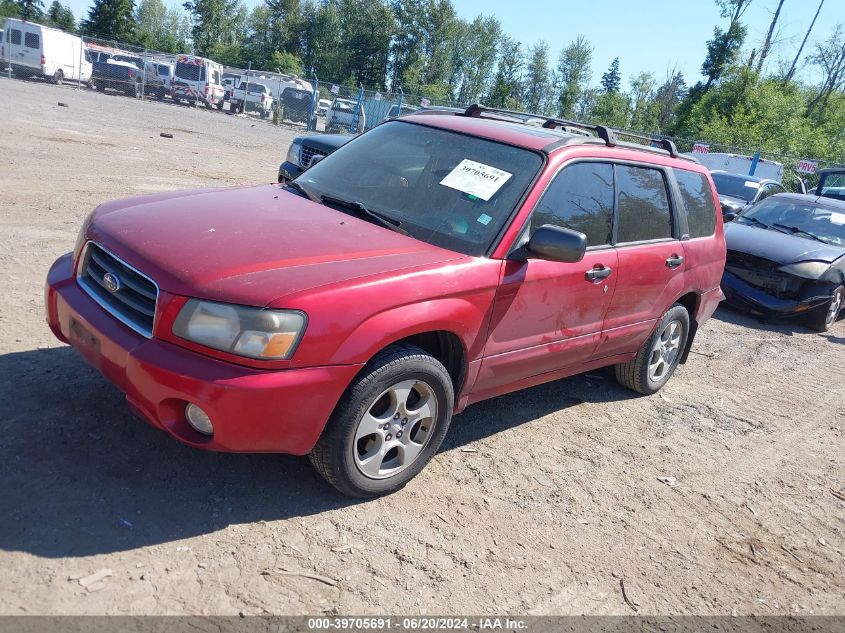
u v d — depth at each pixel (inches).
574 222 167.3
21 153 441.4
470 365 147.5
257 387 112.3
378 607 111.6
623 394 227.8
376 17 3307.1
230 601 105.7
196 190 166.4
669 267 200.7
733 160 977.5
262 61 3090.6
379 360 127.8
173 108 1235.2
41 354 167.3
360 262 130.0
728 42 1863.9
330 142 361.1
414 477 150.9
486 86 3720.5
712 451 197.5
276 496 133.3
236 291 114.8
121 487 125.5
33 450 129.9
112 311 124.3
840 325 397.7
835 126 1721.2
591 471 171.6
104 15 2810.0
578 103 3161.9
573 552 137.8
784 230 397.1
